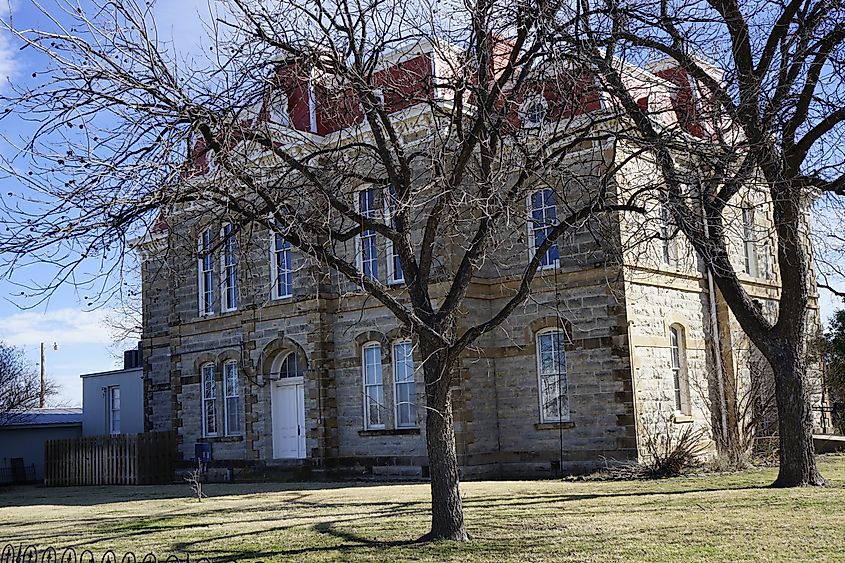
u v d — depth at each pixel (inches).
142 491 1071.6
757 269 1192.2
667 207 585.9
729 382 1029.8
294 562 484.4
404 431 1009.5
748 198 1140.5
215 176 524.4
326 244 527.8
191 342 1264.8
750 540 491.5
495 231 568.7
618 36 549.6
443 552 486.3
